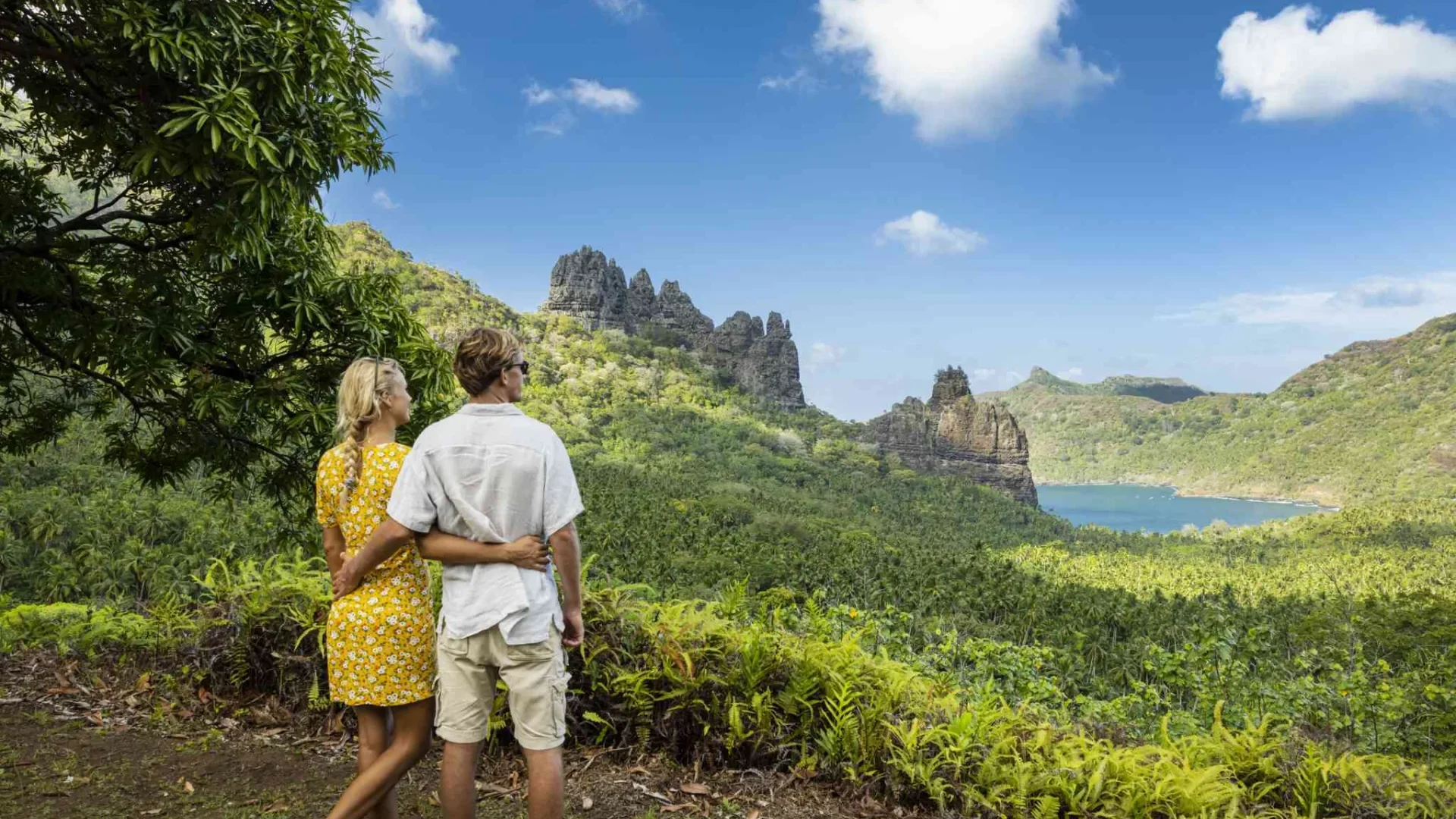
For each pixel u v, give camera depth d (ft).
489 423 7.52
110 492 162.09
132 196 20.16
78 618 18.11
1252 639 85.66
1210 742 11.28
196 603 15.26
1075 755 10.46
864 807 10.21
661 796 10.18
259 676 13.55
